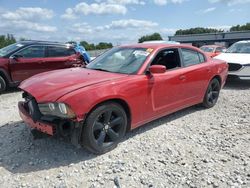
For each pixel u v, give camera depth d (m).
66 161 3.88
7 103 7.27
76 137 3.78
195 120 5.66
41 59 9.51
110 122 4.12
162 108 4.98
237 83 10.08
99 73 4.59
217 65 6.44
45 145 4.35
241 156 4.07
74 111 3.62
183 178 3.50
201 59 6.10
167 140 4.62
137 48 5.20
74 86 3.92
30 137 4.65
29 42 9.53
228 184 3.38
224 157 4.04
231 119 5.75
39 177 3.51
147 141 4.56
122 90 4.15
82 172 3.62
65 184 3.36
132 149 4.26
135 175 3.57
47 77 4.50
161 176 3.55
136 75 4.51
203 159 3.97
